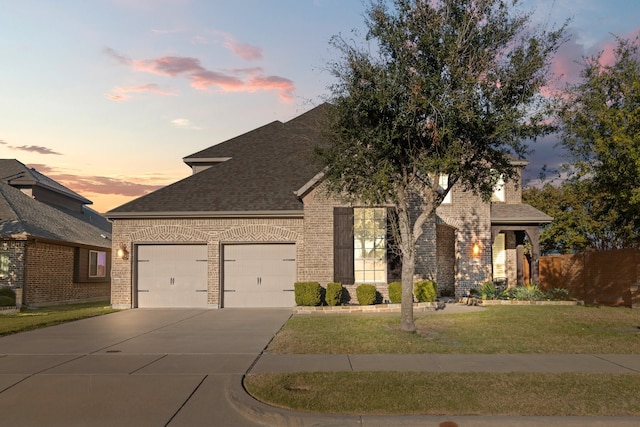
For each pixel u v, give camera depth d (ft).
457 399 23.35
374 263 61.11
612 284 63.16
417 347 35.45
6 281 69.05
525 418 21.17
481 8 39.14
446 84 38.50
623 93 45.55
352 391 24.49
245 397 24.02
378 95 38.09
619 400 23.22
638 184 42.29
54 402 24.18
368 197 40.93
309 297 57.67
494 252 78.18
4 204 76.38
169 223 63.67
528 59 38.93
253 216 62.64
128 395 25.13
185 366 30.45
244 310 60.34
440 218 68.69
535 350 34.60
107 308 63.36
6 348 36.52
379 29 39.78
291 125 80.28
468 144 40.04
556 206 98.73
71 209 104.32
